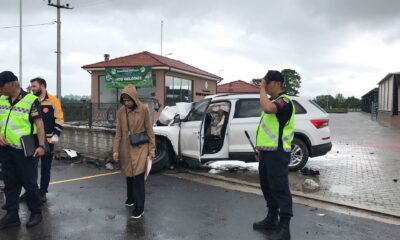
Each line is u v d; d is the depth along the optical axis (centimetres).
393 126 2536
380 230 509
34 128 523
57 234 495
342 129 2278
